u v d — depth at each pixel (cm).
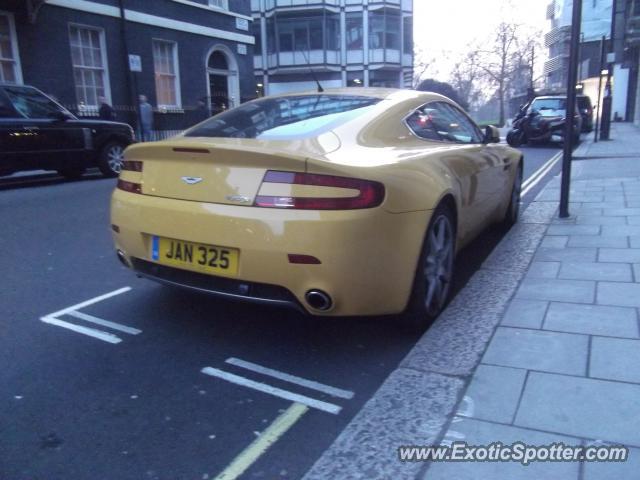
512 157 563
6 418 260
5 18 1368
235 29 2131
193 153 304
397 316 337
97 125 1109
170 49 1864
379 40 3822
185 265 311
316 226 274
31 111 1002
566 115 585
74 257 521
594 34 2483
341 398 276
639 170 991
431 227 331
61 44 1492
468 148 439
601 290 381
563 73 3769
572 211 643
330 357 319
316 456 232
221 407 268
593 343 304
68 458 231
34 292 425
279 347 332
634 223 567
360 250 280
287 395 279
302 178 280
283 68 3816
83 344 336
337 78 3881
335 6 3775
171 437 245
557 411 245
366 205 280
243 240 286
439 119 433
